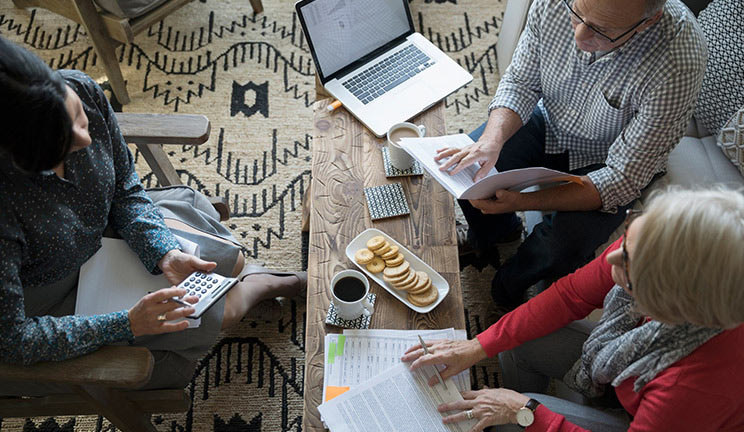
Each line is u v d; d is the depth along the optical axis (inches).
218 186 80.4
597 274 46.8
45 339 43.2
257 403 64.6
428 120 61.4
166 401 53.6
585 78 57.2
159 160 65.1
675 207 32.1
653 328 39.2
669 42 50.8
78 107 42.4
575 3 48.8
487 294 72.9
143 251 52.5
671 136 54.0
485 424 44.1
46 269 48.2
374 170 57.6
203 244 55.7
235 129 85.4
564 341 51.8
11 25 95.9
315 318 49.0
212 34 95.4
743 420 37.8
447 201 55.5
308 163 82.9
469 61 93.7
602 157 63.6
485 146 57.7
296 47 94.6
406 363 46.5
